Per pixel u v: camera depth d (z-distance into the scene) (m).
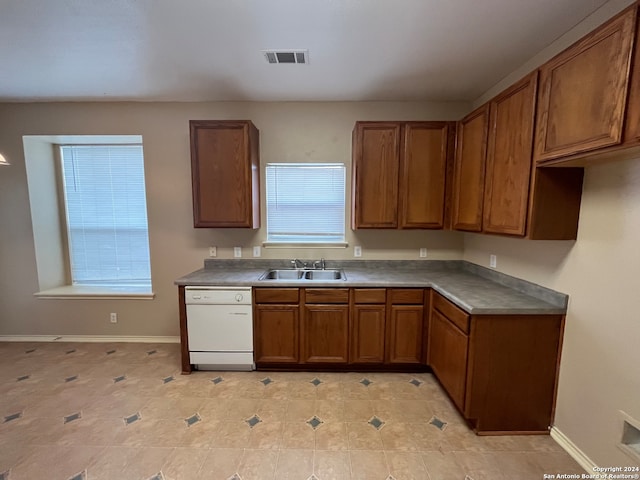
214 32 1.78
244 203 2.72
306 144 3.00
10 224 3.12
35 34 1.80
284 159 3.01
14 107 2.96
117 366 2.71
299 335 2.58
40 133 2.98
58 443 1.80
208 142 2.67
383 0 1.50
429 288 2.53
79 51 2.00
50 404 2.16
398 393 2.34
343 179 3.07
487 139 2.15
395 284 2.52
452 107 2.93
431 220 2.72
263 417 2.04
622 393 1.45
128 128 2.99
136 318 3.21
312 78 2.42
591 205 1.63
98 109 2.96
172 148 3.00
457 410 2.14
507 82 2.38
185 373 2.60
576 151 1.40
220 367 2.67
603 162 1.53
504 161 1.96
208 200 2.72
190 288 2.53
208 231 3.10
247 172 2.69
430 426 1.97
